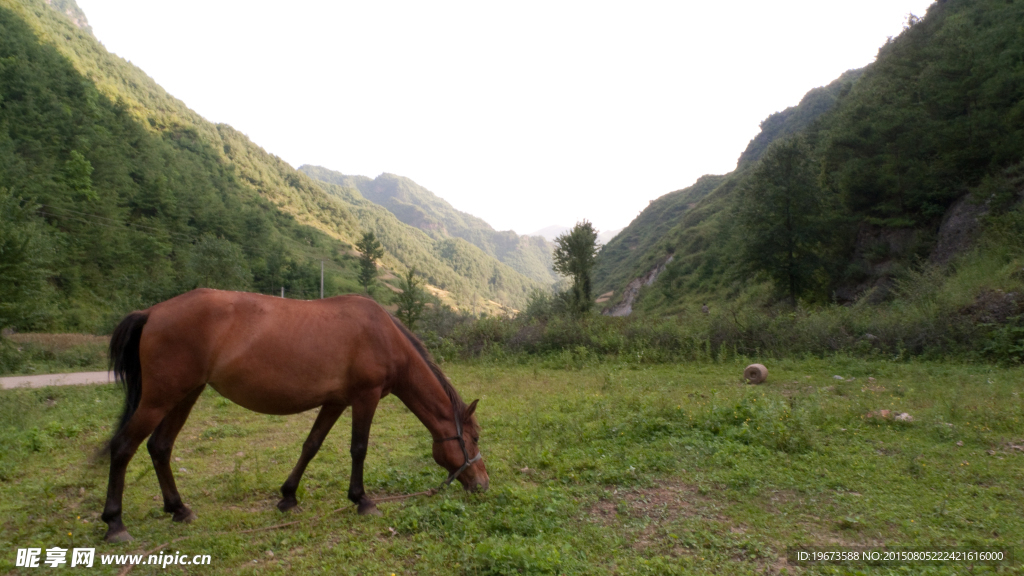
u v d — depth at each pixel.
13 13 86.69
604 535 3.89
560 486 4.98
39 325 29.11
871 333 14.88
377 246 74.94
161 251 57.31
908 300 17.53
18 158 50.66
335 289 79.69
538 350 17.77
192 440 6.99
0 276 16.64
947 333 13.71
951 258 20.80
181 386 3.93
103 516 3.86
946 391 9.12
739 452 5.81
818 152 38.41
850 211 28.64
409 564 3.50
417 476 5.28
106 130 80.88
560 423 7.28
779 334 15.64
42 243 18.77
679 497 4.68
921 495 4.68
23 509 4.47
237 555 3.63
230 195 113.38
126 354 4.02
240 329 4.02
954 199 24.00
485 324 19.25
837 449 5.96
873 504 4.48
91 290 42.47
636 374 13.11
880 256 25.88
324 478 5.35
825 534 3.95
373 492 4.96
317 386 4.19
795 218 26.95
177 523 4.22
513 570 3.29
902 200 25.95
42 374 16.16
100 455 3.99
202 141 140.38
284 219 122.94
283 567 3.48
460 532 3.94
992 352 12.77
